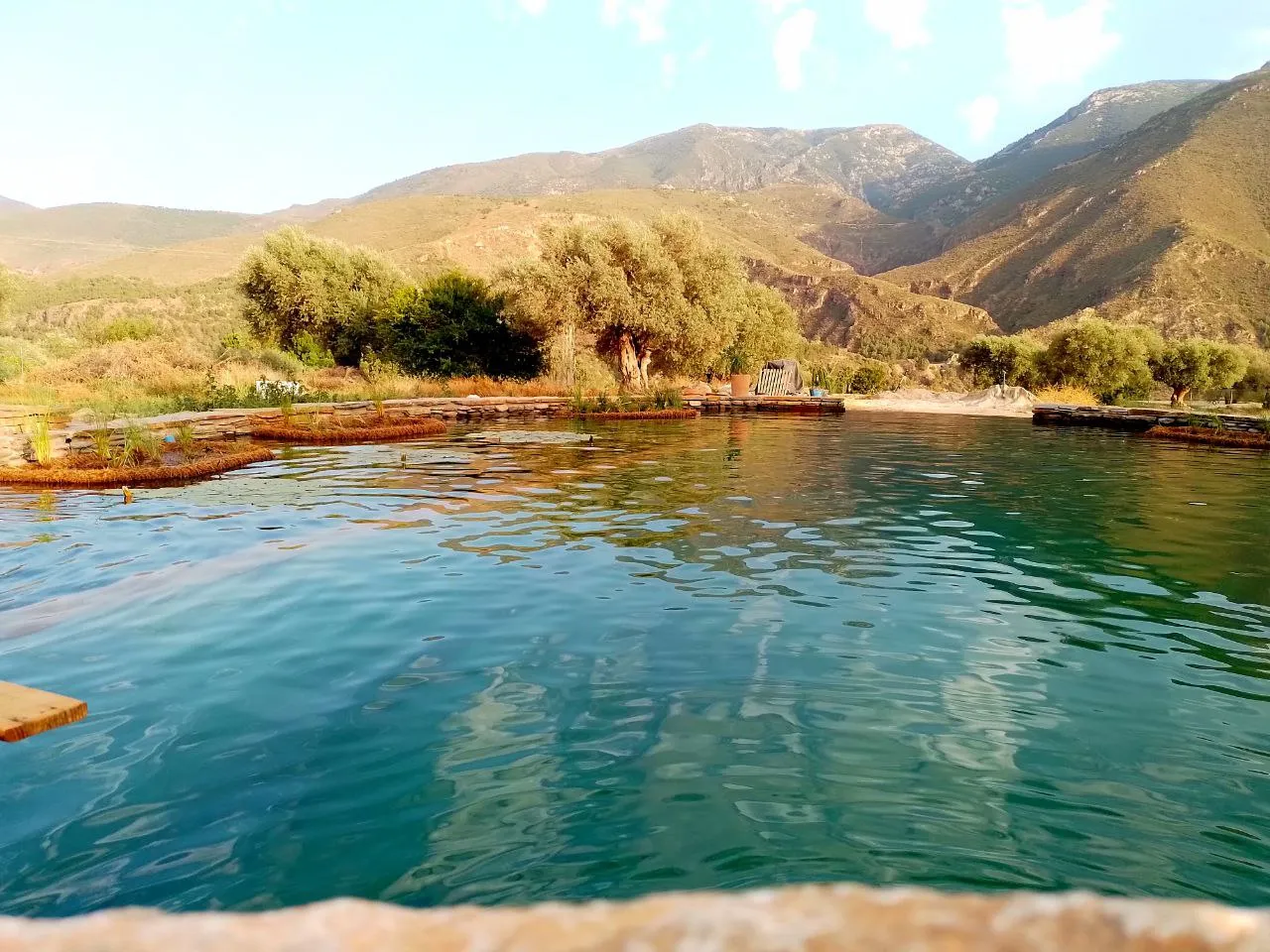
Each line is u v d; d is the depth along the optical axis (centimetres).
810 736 292
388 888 205
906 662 366
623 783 258
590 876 210
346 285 3269
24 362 2306
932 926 45
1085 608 451
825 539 621
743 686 337
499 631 405
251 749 282
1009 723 305
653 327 2734
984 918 46
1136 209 16000
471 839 227
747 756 277
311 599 456
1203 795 253
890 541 618
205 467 960
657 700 323
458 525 664
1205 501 827
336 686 337
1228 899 202
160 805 246
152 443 1053
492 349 2836
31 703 237
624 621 421
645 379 2905
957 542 617
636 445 1359
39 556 551
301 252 3247
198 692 330
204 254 19938
